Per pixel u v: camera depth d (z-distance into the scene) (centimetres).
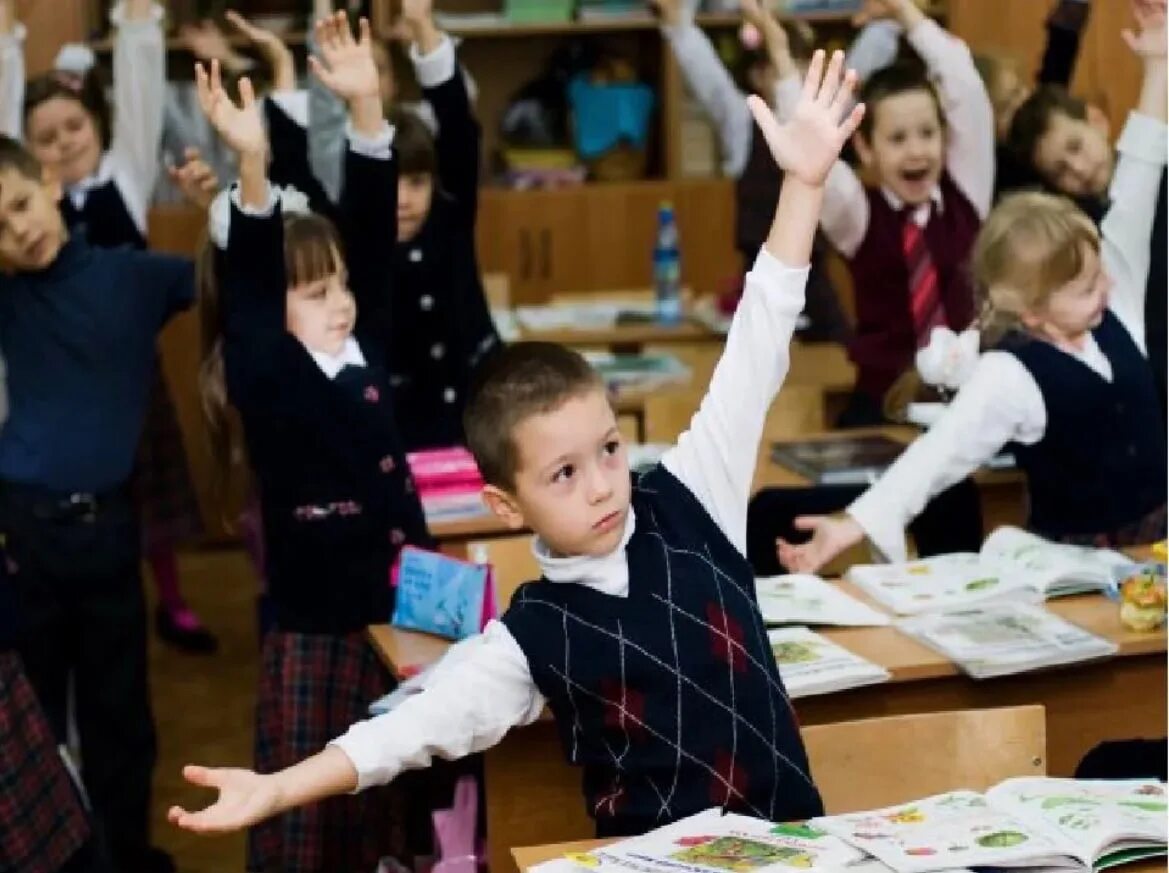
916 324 485
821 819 225
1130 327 385
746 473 248
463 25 714
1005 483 427
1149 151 382
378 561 361
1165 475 373
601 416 230
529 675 235
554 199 718
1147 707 314
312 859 356
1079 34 491
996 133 491
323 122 449
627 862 210
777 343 246
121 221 505
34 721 355
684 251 724
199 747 507
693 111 725
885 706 305
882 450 451
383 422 362
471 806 318
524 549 345
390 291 384
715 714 234
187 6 687
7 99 502
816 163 245
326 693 362
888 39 581
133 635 416
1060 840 215
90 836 367
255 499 408
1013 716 257
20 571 406
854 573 347
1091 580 333
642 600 235
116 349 413
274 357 349
